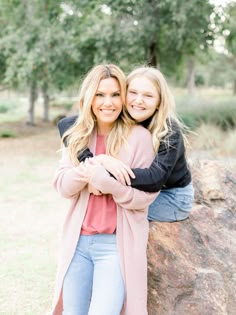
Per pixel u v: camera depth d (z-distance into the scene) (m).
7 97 49.78
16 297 4.41
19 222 7.00
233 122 13.55
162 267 3.11
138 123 2.86
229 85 49.75
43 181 10.11
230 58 44.00
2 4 15.30
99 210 2.71
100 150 2.81
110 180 2.55
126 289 2.62
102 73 2.69
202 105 14.71
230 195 3.83
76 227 2.72
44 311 4.13
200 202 3.76
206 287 3.08
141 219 2.70
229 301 3.23
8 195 8.78
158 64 16.50
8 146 16.22
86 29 12.90
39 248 5.82
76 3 13.04
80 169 2.64
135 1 12.14
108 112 2.70
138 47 12.64
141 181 2.57
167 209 3.12
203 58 17.80
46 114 26.61
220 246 3.42
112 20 12.84
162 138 2.69
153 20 12.43
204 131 11.06
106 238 2.67
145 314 2.67
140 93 2.73
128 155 2.68
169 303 3.05
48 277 4.88
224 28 12.88
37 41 13.98
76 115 2.97
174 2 11.50
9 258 5.45
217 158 9.12
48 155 14.09
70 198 2.80
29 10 14.77
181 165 2.94
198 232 3.37
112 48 12.61
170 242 3.21
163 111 2.74
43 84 15.39
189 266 3.15
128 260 2.62
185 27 12.20
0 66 18.56
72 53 13.05
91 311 2.55
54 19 14.27
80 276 2.71
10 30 15.27
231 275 3.32
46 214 7.45
